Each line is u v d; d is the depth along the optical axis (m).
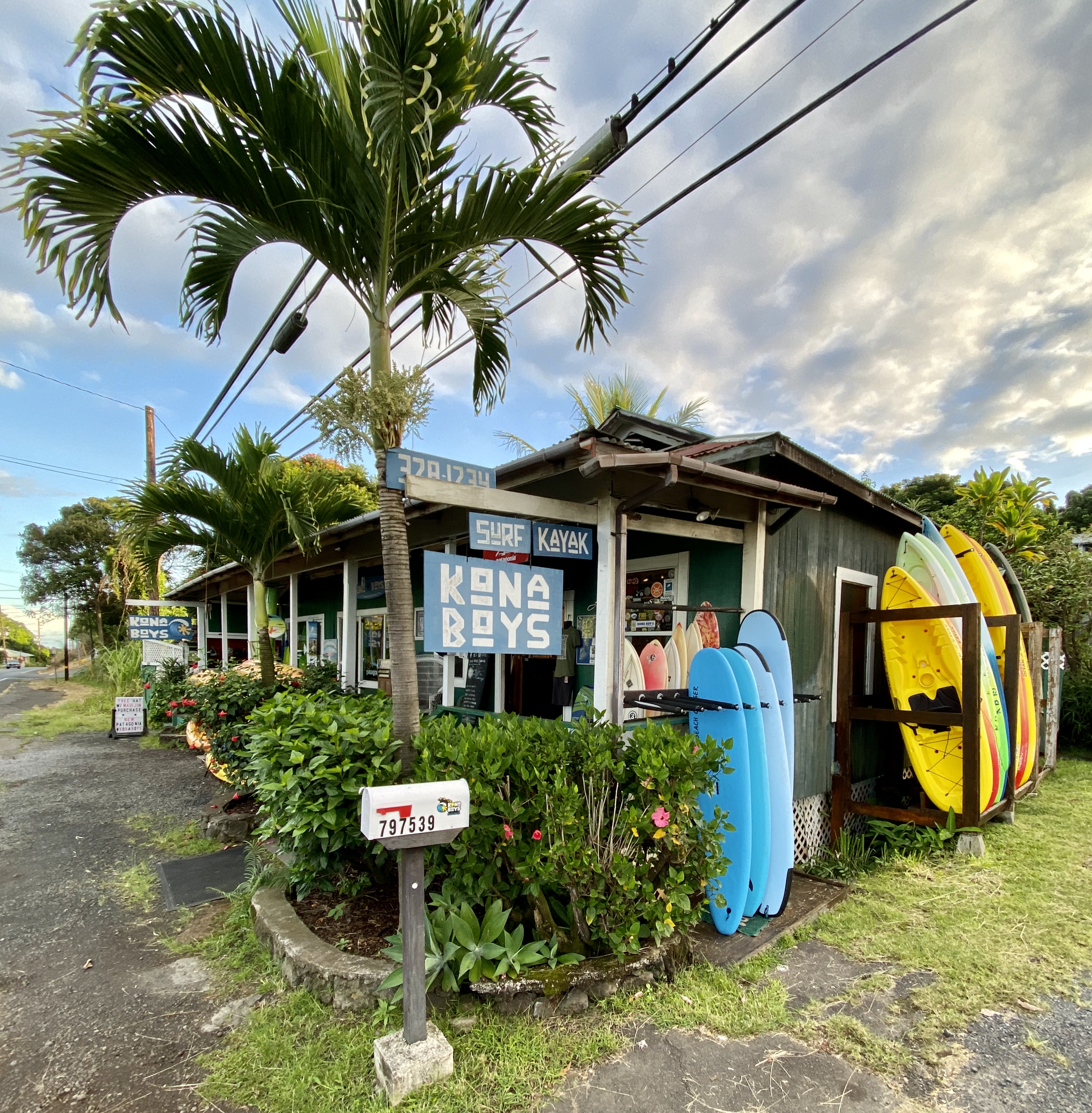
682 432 5.02
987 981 2.71
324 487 6.02
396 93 2.49
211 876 4.10
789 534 4.71
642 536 5.27
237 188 2.84
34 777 7.14
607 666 3.50
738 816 3.30
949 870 4.00
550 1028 2.33
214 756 5.84
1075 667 8.67
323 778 2.96
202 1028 2.46
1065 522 14.48
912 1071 2.16
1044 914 3.33
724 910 3.22
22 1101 2.07
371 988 2.44
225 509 5.67
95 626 26.48
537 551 3.45
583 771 2.77
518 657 6.91
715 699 3.57
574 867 2.47
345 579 6.93
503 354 4.02
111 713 13.43
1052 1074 2.14
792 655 4.67
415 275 3.26
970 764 4.28
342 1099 2.01
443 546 6.09
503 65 2.94
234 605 17.11
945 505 13.68
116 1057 2.29
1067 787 6.20
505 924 2.59
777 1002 2.55
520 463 3.56
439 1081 2.04
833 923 3.33
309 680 6.48
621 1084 2.08
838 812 4.81
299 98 2.63
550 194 3.06
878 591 5.97
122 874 4.16
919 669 4.87
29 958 3.06
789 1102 2.01
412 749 3.07
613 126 3.89
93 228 2.71
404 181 2.77
